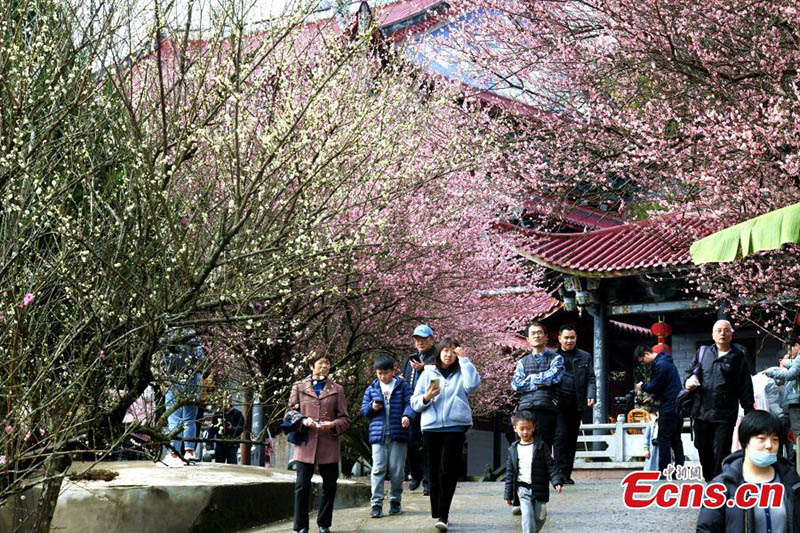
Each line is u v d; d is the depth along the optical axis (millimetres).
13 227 9117
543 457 8039
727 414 9422
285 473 11945
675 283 21000
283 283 10922
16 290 9312
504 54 17703
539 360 11148
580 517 9641
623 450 17656
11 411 7719
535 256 20500
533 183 17812
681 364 23703
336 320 16484
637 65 16141
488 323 19328
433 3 20344
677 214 17781
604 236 21625
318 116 10719
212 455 16719
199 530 9398
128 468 10742
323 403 9039
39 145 9398
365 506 11844
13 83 9406
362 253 14820
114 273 9258
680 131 15383
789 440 10719
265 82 12078
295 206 11430
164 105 9781
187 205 11039
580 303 21312
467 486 13797
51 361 8086
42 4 9883
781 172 14266
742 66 15172
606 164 17422
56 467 8672
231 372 15609
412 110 16047
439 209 16797
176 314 9852
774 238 8078
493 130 17266
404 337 17125
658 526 9016
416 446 12195
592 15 17375
